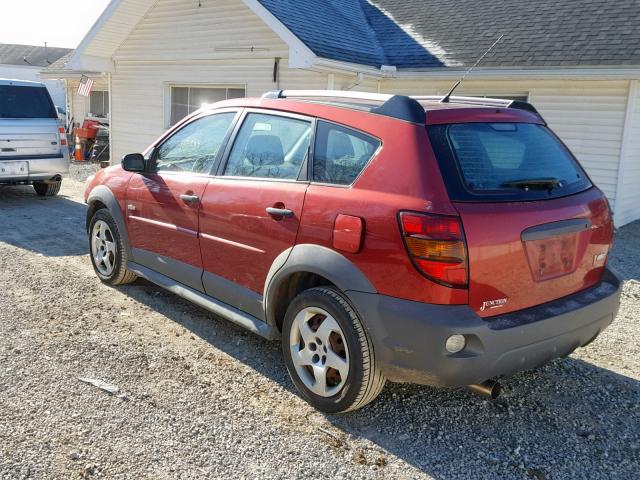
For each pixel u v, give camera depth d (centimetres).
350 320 317
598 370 421
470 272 289
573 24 1114
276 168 380
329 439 319
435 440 324
